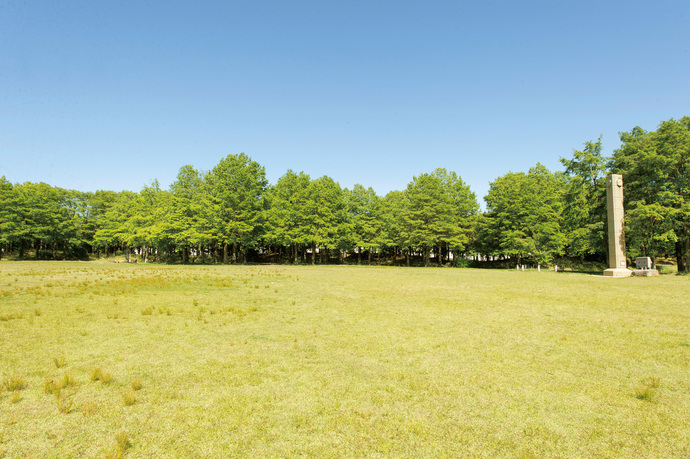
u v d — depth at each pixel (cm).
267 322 841
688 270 2855
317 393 443
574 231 3716
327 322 844
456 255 5422
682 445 331
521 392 449
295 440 337
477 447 327
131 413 388
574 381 486
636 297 1268
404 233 4675
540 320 870
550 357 587
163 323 821
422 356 589
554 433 353
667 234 2588
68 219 6059
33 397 423
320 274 2367
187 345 646
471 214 5112
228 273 2381
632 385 473
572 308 1038
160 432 350
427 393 445
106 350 610
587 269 4384
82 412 388
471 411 398
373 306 1069
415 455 313
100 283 1627
